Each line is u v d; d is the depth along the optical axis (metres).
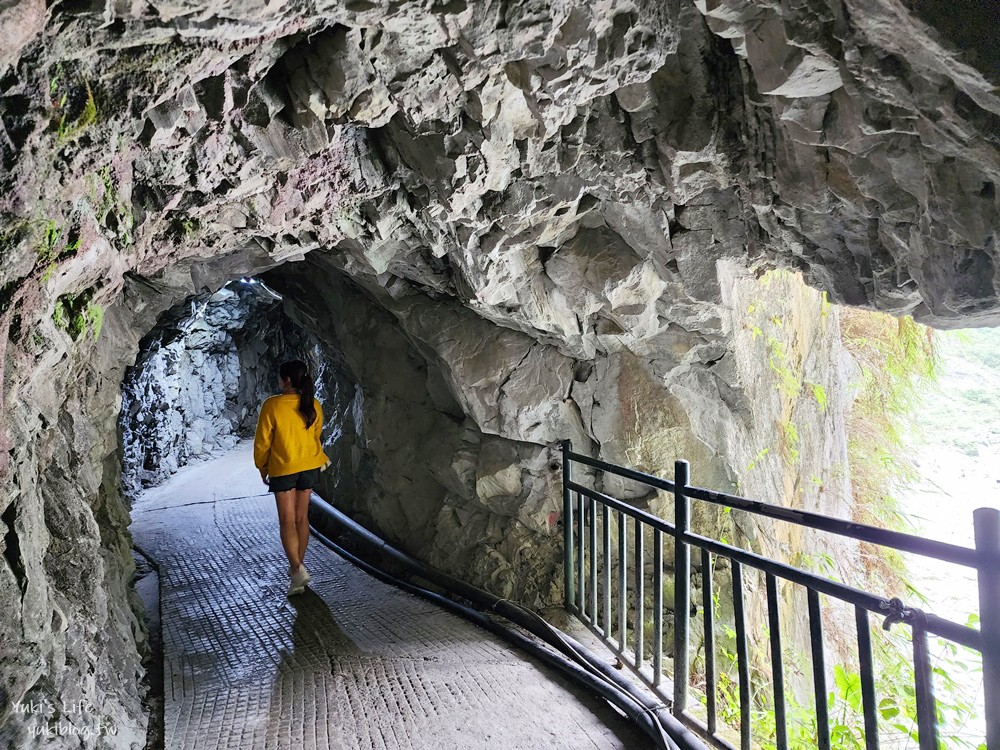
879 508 7.32
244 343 11.41
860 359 7.81
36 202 1.59
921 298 2.69
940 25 1.58
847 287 2.93
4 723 1.72
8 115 1.48
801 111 2.25
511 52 2.13
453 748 2.81
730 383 4.06
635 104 2.57
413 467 5.36
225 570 5.39
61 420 2.85
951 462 9.81
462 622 4.22
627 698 3.03
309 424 4.77
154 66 1.79
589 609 4.15
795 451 5.11
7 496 1.71
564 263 3.53
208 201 2.63
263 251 4.06
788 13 1.87
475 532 4.78
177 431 9.26
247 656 3.79
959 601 6.09
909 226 2.39
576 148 2.81
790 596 4.94
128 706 2.90
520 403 4.32
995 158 1.84
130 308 3.85
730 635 3.99
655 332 3.87
